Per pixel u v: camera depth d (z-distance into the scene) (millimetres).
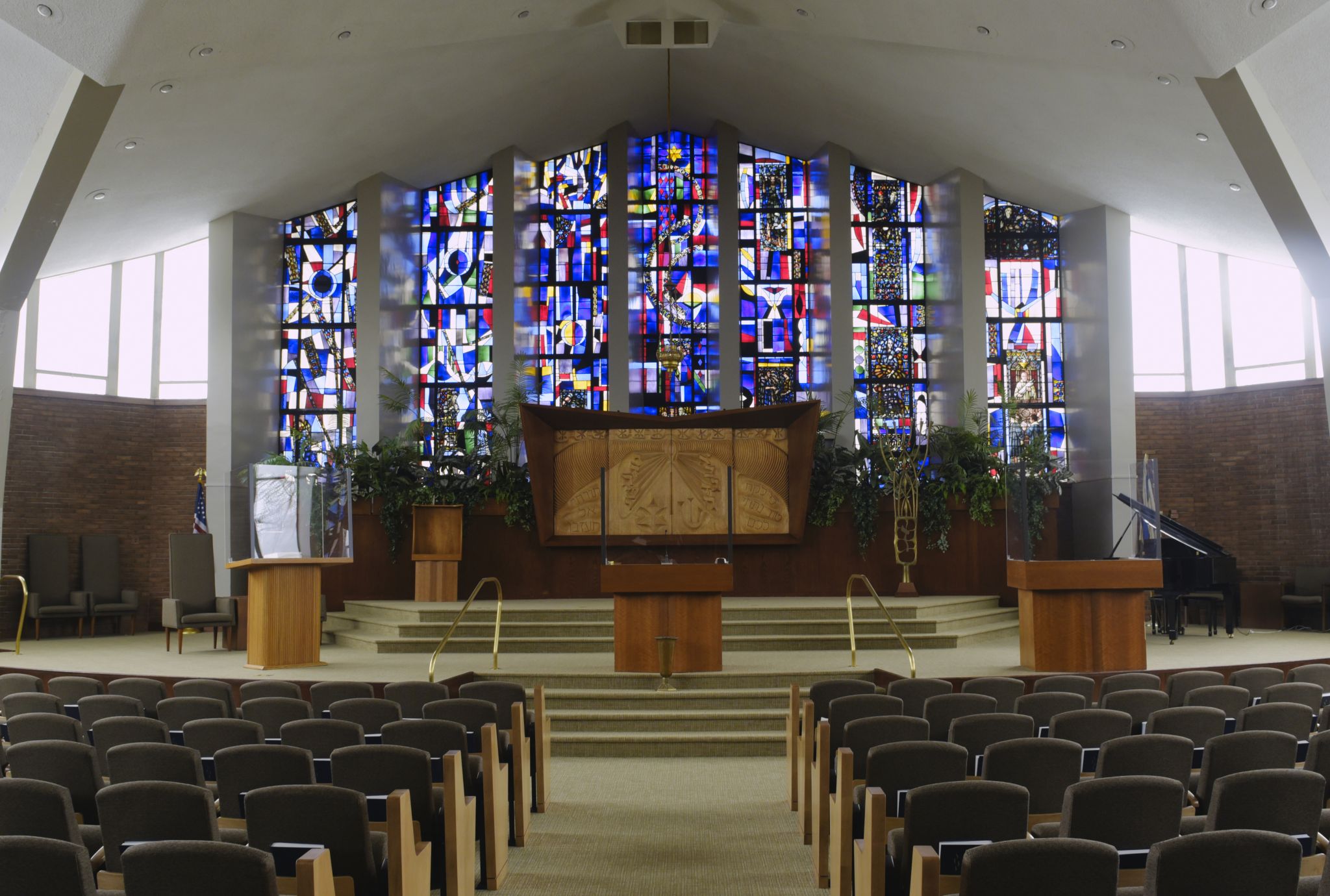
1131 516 9836
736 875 5273
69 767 4617
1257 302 17531
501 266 17703
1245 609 15617
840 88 15852
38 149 10617
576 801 6988
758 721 8977
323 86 13844
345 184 17516
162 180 14805
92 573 16531
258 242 17734
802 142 18234
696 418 15633
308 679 9742
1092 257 17516
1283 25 9102
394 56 13750
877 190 18766
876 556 15773
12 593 15906
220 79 12477
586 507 15695
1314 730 6023
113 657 12172
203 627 13195
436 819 4598
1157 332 17984
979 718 5172
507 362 17484
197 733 5305
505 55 14828
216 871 2902
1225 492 17250
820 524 15789
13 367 12078
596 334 18516
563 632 12656
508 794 5871
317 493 10875
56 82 10102
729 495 10086
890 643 12531
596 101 17203
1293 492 16609
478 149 17750
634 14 13711
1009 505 10258
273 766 4453
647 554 10812
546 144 18266
